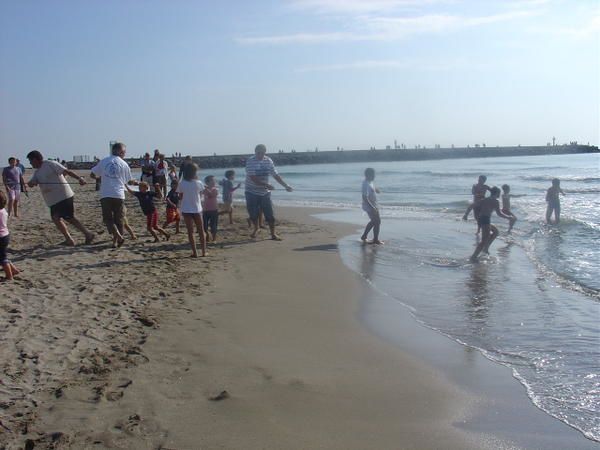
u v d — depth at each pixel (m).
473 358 5.36
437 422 3.97
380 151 112.44
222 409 4.07
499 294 7.91
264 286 8.08
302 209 22.77
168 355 5.14
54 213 10.44
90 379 4.50
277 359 5.17
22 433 3.62
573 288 8.28
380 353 5.44
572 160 89.62
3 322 5.76
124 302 6.76
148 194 11.45
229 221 15.95
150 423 3.81
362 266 9.78
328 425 3.88
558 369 5.09
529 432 3.84
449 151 116.88
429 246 12.13
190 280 8.16
